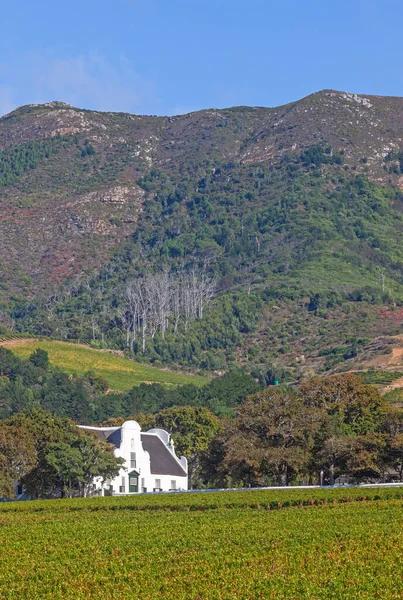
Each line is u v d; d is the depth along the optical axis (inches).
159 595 2955.2
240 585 3016.7
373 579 3006.9
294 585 2989.7
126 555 3722.9
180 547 3875.5
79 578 3262.8
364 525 4252.0
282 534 4052.7
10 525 5002.5
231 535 4124.0
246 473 7652.6
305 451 7524.6
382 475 7568.9
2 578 3324.3
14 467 7642.7
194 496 6264.8
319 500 5684.1
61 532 4517.7
